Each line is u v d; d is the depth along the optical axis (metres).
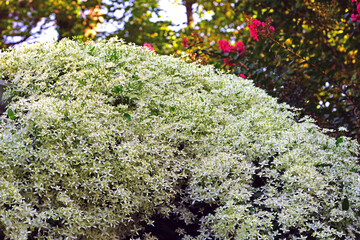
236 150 2.98
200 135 3.05
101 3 9.72
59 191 2.29
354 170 2.90
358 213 2.68
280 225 2.44
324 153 2.90
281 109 3.80
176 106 3.19
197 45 5.19
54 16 9.74
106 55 3.38
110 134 2.61
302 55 4.41
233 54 4.70
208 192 2.57
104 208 2.38
